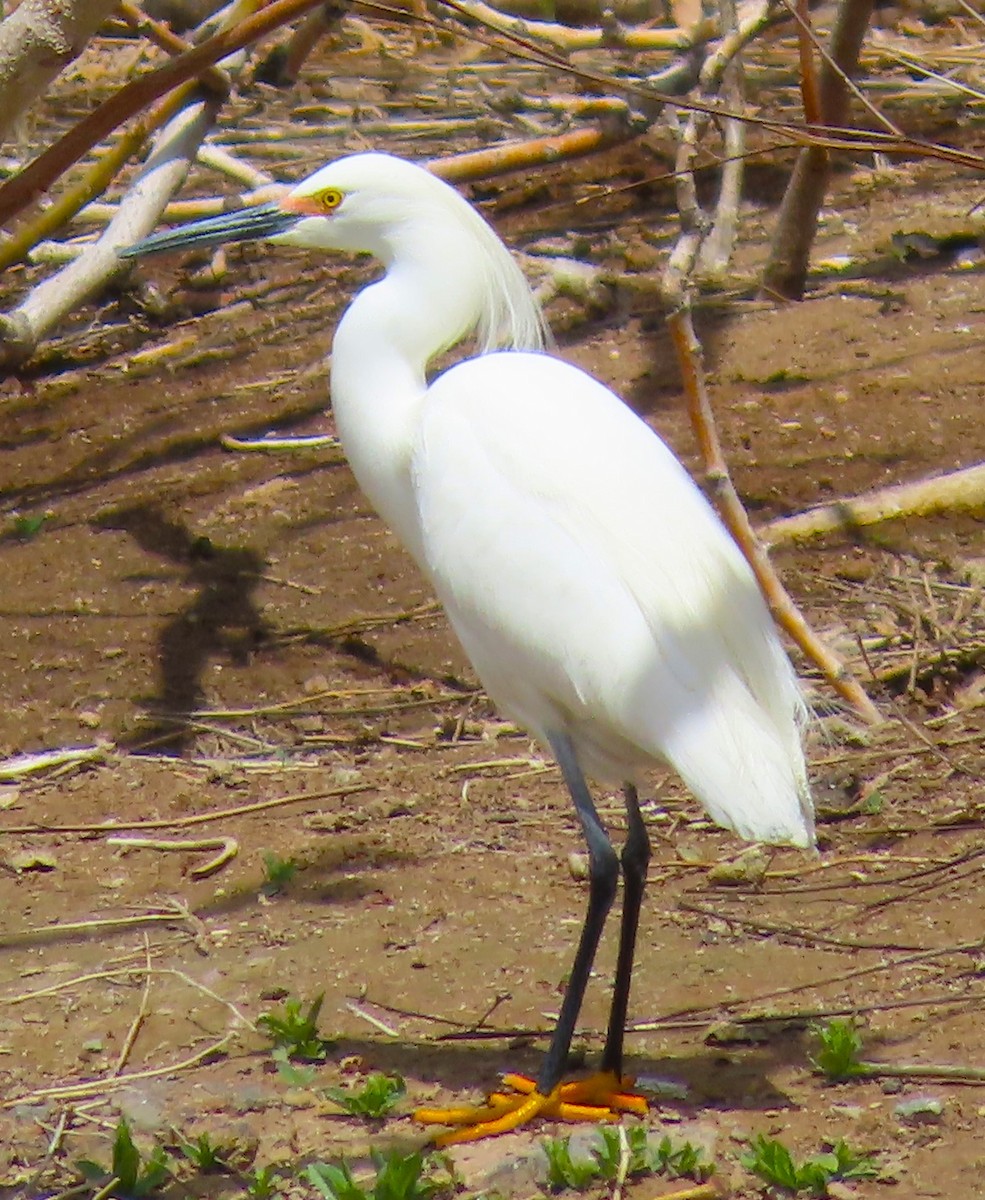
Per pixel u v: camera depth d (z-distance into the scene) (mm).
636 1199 6070
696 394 9523
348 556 11922
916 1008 7168
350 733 10320
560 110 17922
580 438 6863
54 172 5645
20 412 14328
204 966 7957
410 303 7508
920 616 10672
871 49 8641
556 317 14688
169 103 11992
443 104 19734
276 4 5566
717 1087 6762
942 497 11641
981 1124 6324
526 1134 6559
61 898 8680
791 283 14469
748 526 9750
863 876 8336
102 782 9875
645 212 16516
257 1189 6203
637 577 6602
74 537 12328
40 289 14055
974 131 17562
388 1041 7262
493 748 10078
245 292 16156
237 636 11188
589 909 6676
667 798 9406
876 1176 6035
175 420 13898
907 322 13961
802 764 6688
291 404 13984
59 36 6094
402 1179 6031
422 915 8289
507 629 6859
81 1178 6395
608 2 19078
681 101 6129
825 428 12648
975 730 9625
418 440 7164
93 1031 7457
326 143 18578
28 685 10773
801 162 13820
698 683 6492
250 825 9344
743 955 7758
